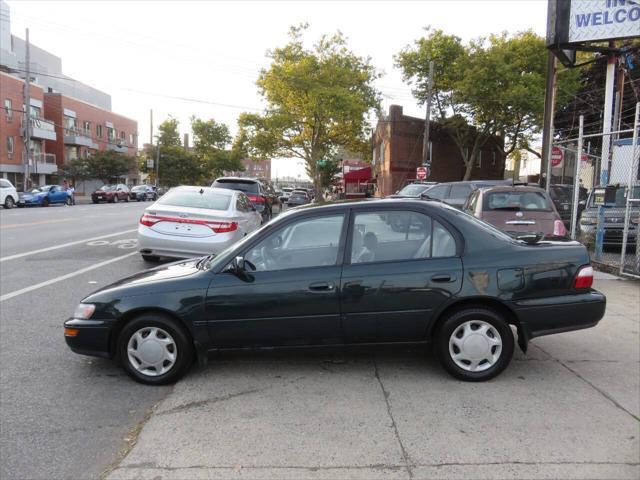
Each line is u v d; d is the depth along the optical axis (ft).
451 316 13.99
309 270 14.11
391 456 10.48
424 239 14.35
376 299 13.87
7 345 17.53
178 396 13.41
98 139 190.49
